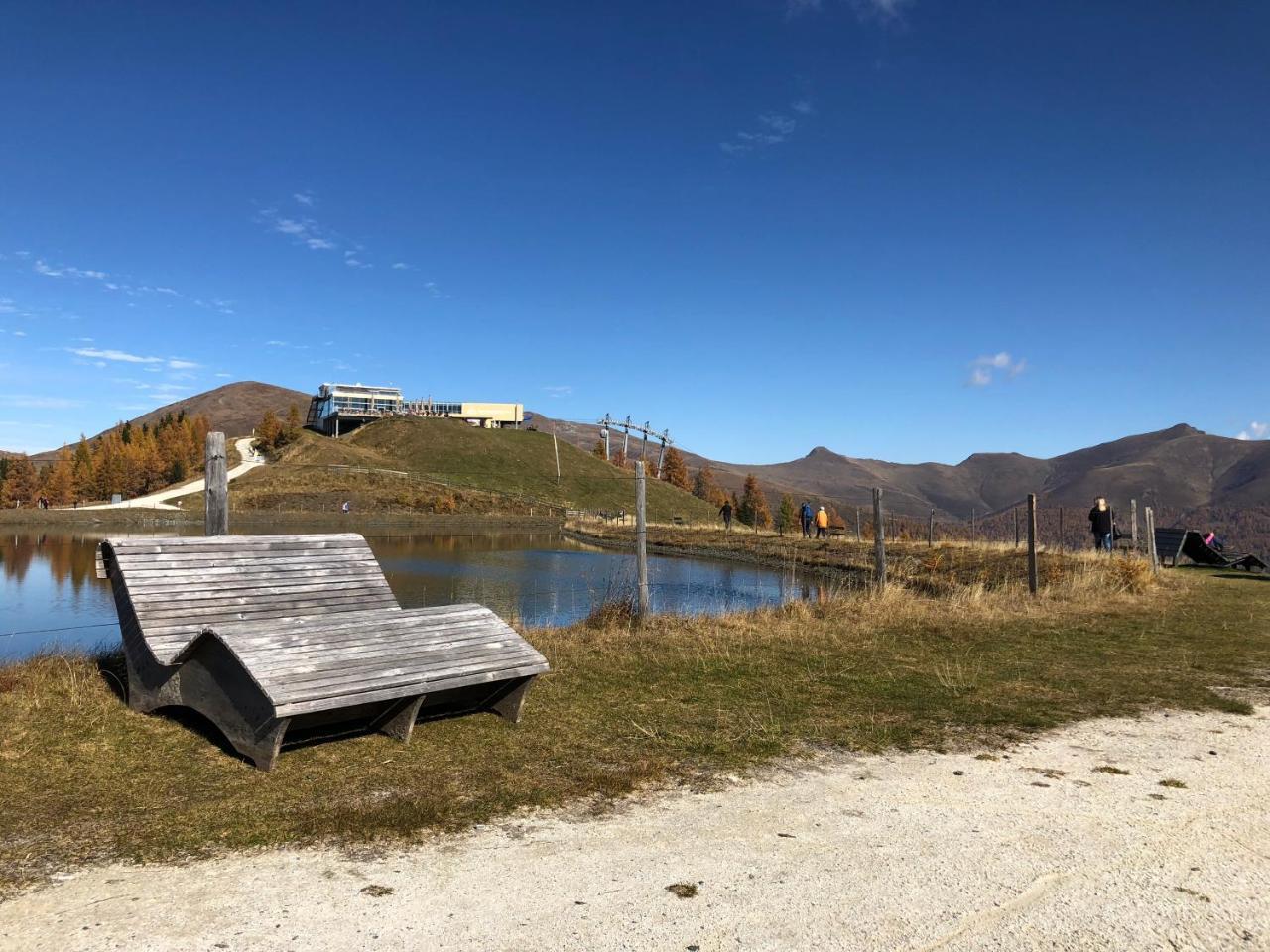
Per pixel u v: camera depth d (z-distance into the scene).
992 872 3.98
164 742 5.77
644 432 119.25
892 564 24.31
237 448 108.19
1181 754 5.97
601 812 4.77
